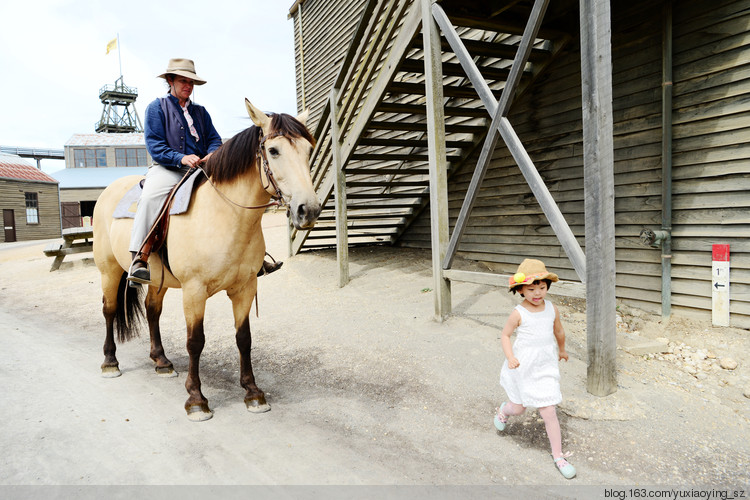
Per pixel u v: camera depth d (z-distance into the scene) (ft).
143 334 18.38
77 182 107.34
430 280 21.66
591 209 10.50
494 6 16.81
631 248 16.67
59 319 22.06
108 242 13.58
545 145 19.95
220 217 10.21
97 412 10.80
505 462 8.53
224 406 11.23
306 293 22.39
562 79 18.99
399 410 10.81
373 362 13.67
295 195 9.08
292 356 14.82
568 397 10.73
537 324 8.43
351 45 20.90
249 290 11.27
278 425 10.16
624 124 16.60
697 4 14.20
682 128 14.76
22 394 11.91
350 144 21.20
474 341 14.14
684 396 10.78
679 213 15.03
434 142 16.11
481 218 23.66
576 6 16.66
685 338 13.98
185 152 12.21
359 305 19.44
